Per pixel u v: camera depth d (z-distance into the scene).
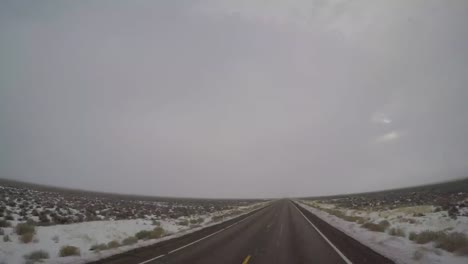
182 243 15.19
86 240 16.41
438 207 29.78
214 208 65.19
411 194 66.75
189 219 35.31
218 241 15.75
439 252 10.98
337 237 16.86
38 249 12.97
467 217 20.98
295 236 17.42
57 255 11.94
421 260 9.95
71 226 20.95
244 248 13.33
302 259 10.78
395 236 16.12
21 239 14.23
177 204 77.75
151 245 14.66
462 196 44.22
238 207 72.12
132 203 62.31
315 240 15.69
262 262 10.32
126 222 27.12
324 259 10.70
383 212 33.25
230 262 10.33
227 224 26.72
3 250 12.17
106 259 10.98
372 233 18.23
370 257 10.87
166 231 22.20
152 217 35.56
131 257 11.33
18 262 10.56
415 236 14.77
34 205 31.30
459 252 10.76
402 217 25.33
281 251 12.48
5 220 18.23
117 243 14.91
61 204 36.94
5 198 33.62
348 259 10.63
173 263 10.15
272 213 41.12
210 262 10.32
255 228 22.39
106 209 40.09
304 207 60.59
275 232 19.55
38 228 18.38
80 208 35.88
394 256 10.85
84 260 10.79
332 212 39.62
